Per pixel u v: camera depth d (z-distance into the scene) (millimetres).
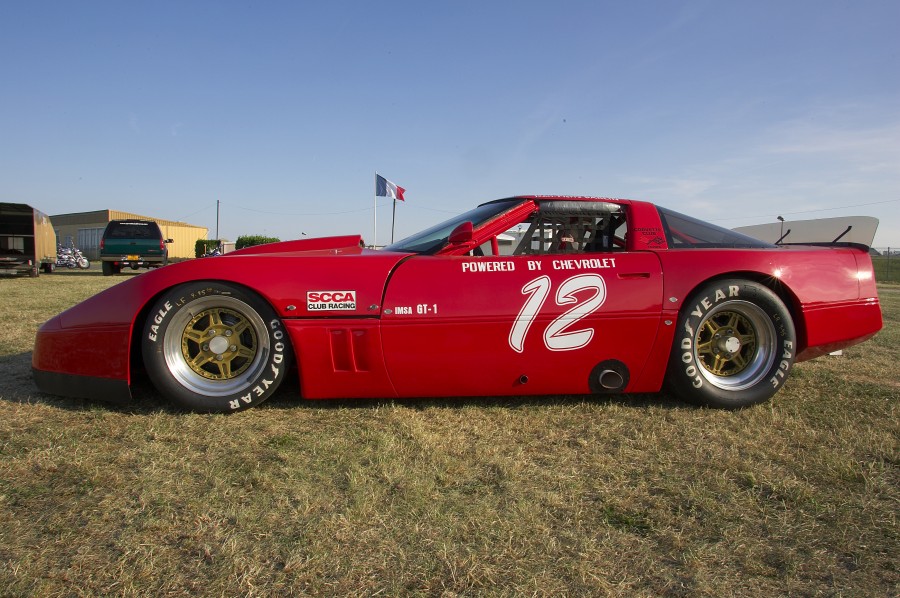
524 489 1891
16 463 2018
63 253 24109
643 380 2828
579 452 2230
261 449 2199
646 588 1383
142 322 2682
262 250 3158
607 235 3242
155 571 1414
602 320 2734
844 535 1630
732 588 1391
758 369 2904
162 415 2557
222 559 1466
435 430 2443
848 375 3557
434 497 1812
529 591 1356
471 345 2666
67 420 2502
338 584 1371
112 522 1644
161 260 15875
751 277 2914
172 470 1992
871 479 1951
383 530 1613
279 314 2604
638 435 2406
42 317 5773
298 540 1557
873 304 3057
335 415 2621
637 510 1764
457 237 2795
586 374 2771
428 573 1419
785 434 2445
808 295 2924
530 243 3148
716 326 2934
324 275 2648
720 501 1827
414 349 2645
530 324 2688
